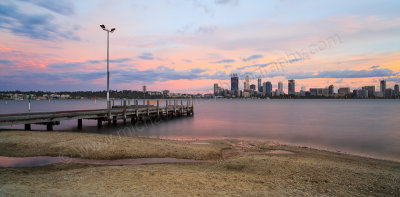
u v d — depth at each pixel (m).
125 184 8.87
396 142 24.48
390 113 68.88
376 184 10.55
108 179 9.54
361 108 98.75
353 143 23.75
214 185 9.22
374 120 48.44
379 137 27.66
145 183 9.10
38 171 11.42
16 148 15.52
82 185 8.60
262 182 10.02
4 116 21.50
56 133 20.69
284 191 8.95
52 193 7.47
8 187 8.01
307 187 9.66
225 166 13.12
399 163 15.71
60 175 10.16
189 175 10.61
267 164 13.43
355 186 10.16
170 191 8.23
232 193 8.32
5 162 13.05
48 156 14.29
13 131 20.92
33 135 19.03
